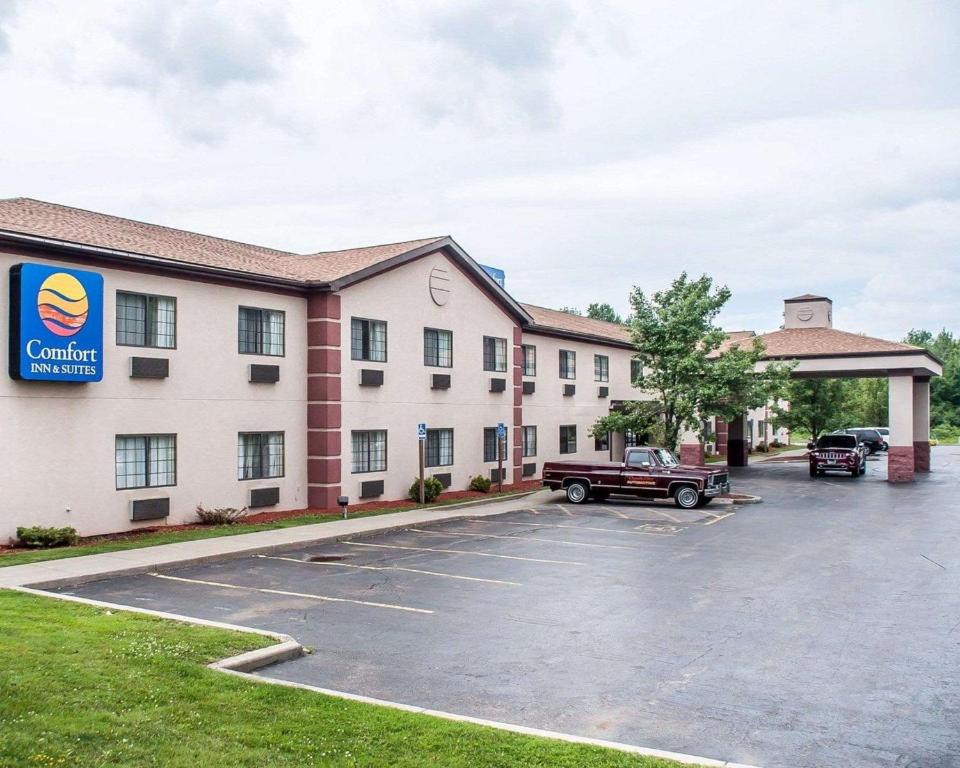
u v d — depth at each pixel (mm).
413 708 8234
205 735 7184
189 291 20812
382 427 26156
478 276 30531
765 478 38406
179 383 20531
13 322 17125
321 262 26688
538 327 35062
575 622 12109
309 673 9609
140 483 19766
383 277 26141
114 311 19078
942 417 95500
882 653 10625
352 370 24922
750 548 18797
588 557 17562
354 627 11688
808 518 24219
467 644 10906
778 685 9375
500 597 13695
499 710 8523
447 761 6820
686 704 8750
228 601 13148
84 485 18453
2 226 17234
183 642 9898
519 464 33250
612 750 7184
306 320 24234
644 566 16562
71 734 6922
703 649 10773
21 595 12461
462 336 29984
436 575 15508
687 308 32562
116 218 23656
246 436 22516
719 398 32031
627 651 10672
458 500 27484
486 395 31297
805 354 39062
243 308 22359
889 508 26734
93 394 18625
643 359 34469
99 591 13734
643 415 33969
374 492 25781
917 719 8367
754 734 7953
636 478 27422
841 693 9125
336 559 17125
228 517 20938
